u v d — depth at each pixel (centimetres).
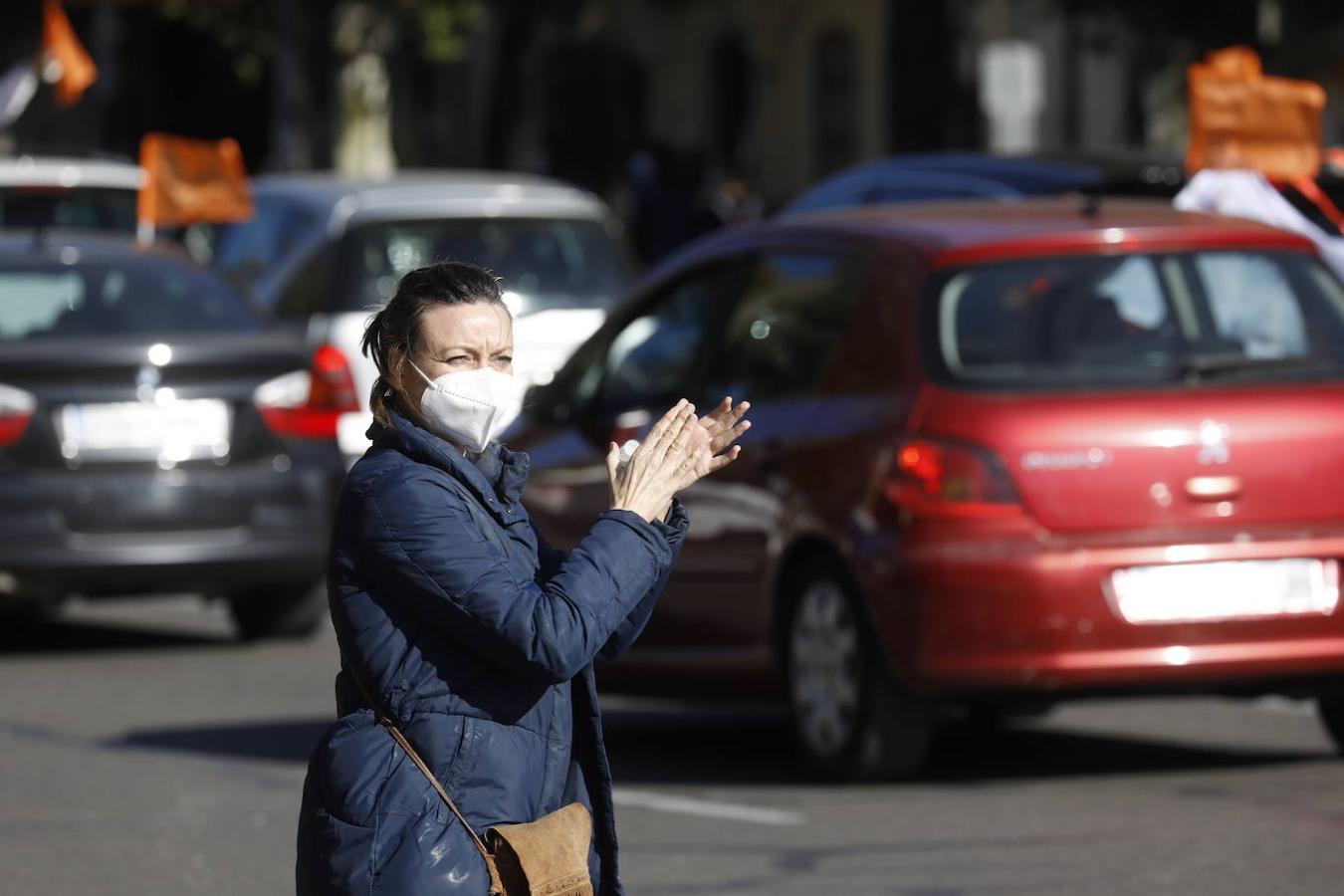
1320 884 2094
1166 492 2419
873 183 4116
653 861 2239
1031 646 2395
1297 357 2528
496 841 1258
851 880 2148
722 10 12838
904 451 2455
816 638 2569
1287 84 3650
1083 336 2494
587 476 2814
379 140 10275
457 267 1320
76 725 3022
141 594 3556
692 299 2853
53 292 3606
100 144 8781
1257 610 2422
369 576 1289
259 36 9362
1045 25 10425
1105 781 2595
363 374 4103
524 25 9944
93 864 2262
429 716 1273
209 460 3484
